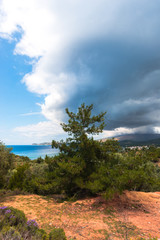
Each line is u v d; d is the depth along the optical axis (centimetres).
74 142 1220
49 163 1216
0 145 1305
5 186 1253
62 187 1080
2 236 301
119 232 508
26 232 342
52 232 368
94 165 1117
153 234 492
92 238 465
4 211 413
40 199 970
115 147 1138
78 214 706
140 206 831
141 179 816
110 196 792
